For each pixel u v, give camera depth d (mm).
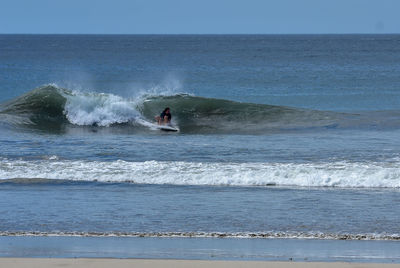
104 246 29562
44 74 186250
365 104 114062
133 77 175375
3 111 83500
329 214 36469
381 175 46250
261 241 30703
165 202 39656
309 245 29922
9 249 28906
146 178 46656
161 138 69688
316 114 86000
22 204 39094
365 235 31781
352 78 172875
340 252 28578
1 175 47594
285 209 37781
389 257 27719
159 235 31859
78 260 26656
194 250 28828
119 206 38594
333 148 60375
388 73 192000
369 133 72188
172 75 183125
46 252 28359
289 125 80125
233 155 56406
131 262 26375
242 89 143375
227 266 25859
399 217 35781
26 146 61594
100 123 82125
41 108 83875
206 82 161125
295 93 134000
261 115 85750
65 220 35094
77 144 63531
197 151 58750
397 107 108875
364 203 39375
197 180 46188
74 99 84312
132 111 83938
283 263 26328
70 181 46062
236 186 44781
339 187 44438
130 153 57562
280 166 50062
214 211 37250
